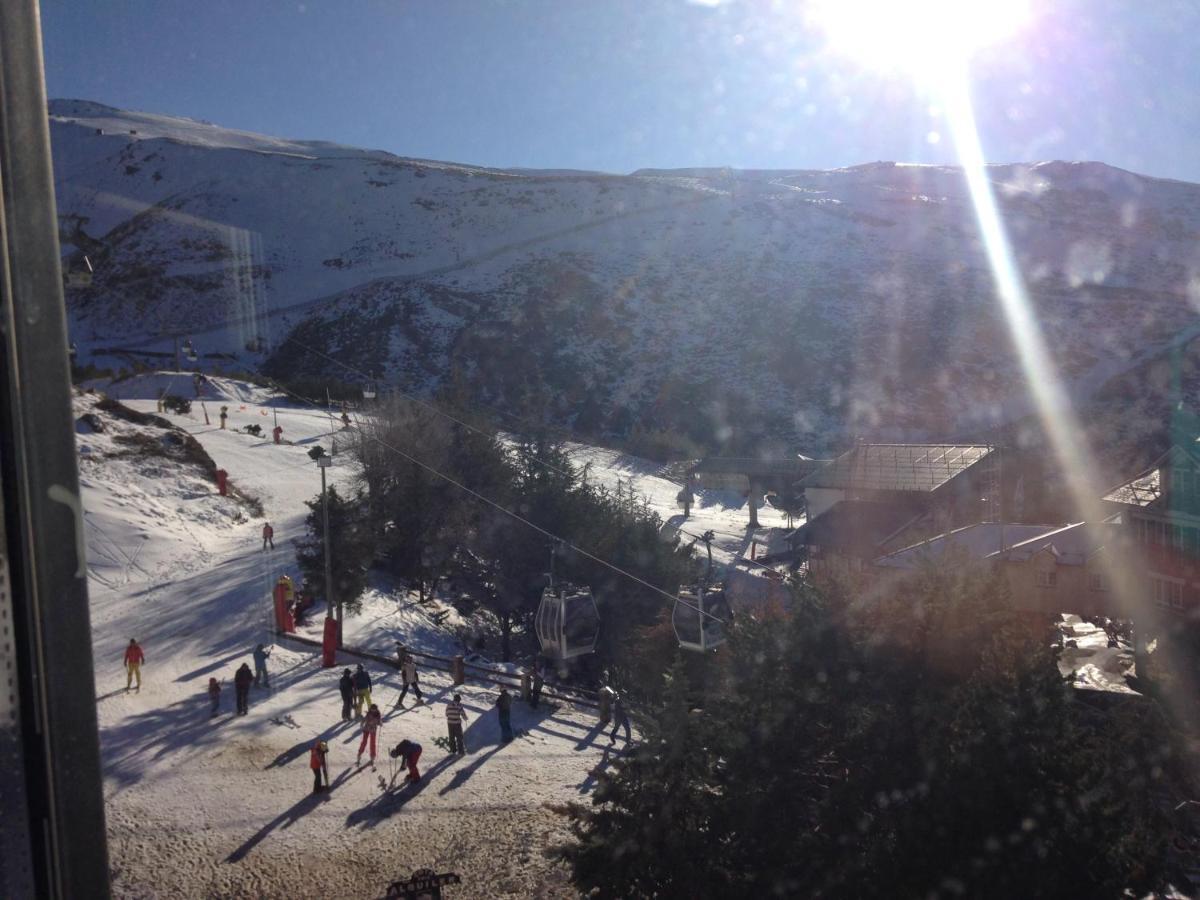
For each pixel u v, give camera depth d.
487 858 14.91
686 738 11.23
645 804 10.83
